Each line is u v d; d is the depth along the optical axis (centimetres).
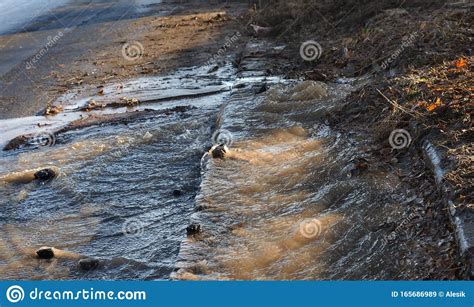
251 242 484
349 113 699
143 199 613
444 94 628
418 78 695
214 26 1424
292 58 1025
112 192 632
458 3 1064
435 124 583
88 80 1069
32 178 675
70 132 809
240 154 632
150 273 488
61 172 678
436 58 770
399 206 505
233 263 459
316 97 771
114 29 1513
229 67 1072
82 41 1402
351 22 1140
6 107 959
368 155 594
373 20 1074
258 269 453
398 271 433
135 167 682
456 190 472
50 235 562
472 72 676
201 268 454
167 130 763
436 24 904
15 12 1911
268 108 751
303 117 719
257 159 619
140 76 1065
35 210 611
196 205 541
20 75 1145
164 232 549
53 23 1670
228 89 938
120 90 986
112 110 888
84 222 580
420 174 540
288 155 624
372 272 438
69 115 888
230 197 551
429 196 504
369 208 511
